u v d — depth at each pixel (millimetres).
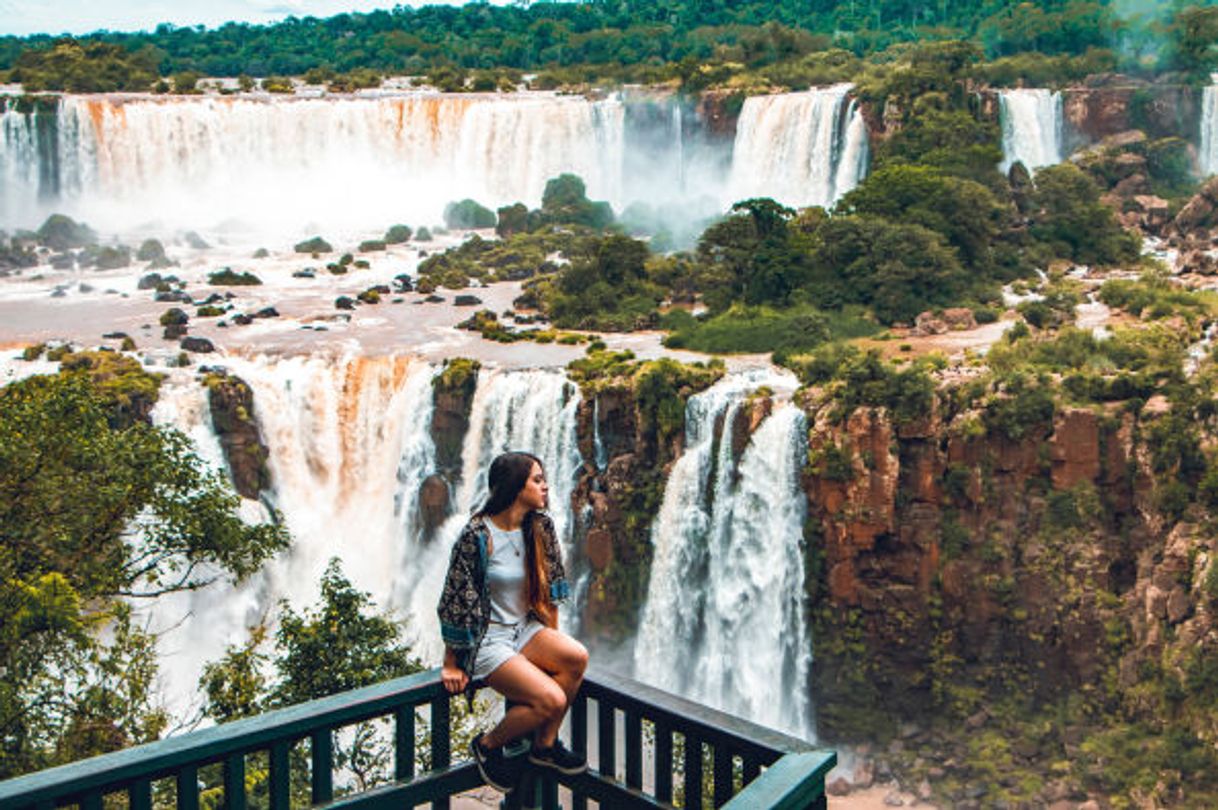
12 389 34000
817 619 58750
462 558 10078
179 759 8836
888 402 56219
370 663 35562
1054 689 54906
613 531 63094
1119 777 50188
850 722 58125
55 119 117688
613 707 9828
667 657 62500
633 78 144375
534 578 10234
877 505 56188
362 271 99062
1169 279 84125
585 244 99812
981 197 85688
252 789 27344
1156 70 120438
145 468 33688
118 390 65250
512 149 124875
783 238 82500
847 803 52562
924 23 184500
